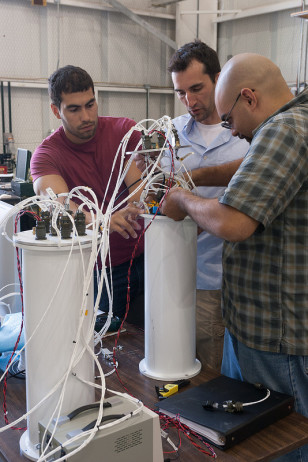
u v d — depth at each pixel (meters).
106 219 1.09
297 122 1.08
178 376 1.33
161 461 0.96
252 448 1.02
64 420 0.91
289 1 5.06
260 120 1.19
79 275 1.00
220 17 5.90
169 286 1.29
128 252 1.97
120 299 1.97
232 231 1.07
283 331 1.19
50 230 1.06
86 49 5.80
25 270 1.00
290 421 1.12
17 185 3.75
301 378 1.21
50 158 2.00
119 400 0.99
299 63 4.80
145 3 6.02
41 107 5.59
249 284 1.22
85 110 1.88
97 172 2.04
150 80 6.36
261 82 1.17
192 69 1.77
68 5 5.55
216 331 1.88
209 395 1.18
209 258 1.87
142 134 1.32
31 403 1.03
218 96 1.24
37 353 1.00
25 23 5.34
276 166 1.05
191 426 1.08
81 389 1.04
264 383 1.24
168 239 1.27
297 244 1.15
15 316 1.52
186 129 1.99
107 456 0.87
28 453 1.00
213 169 1.67
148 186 1.33
